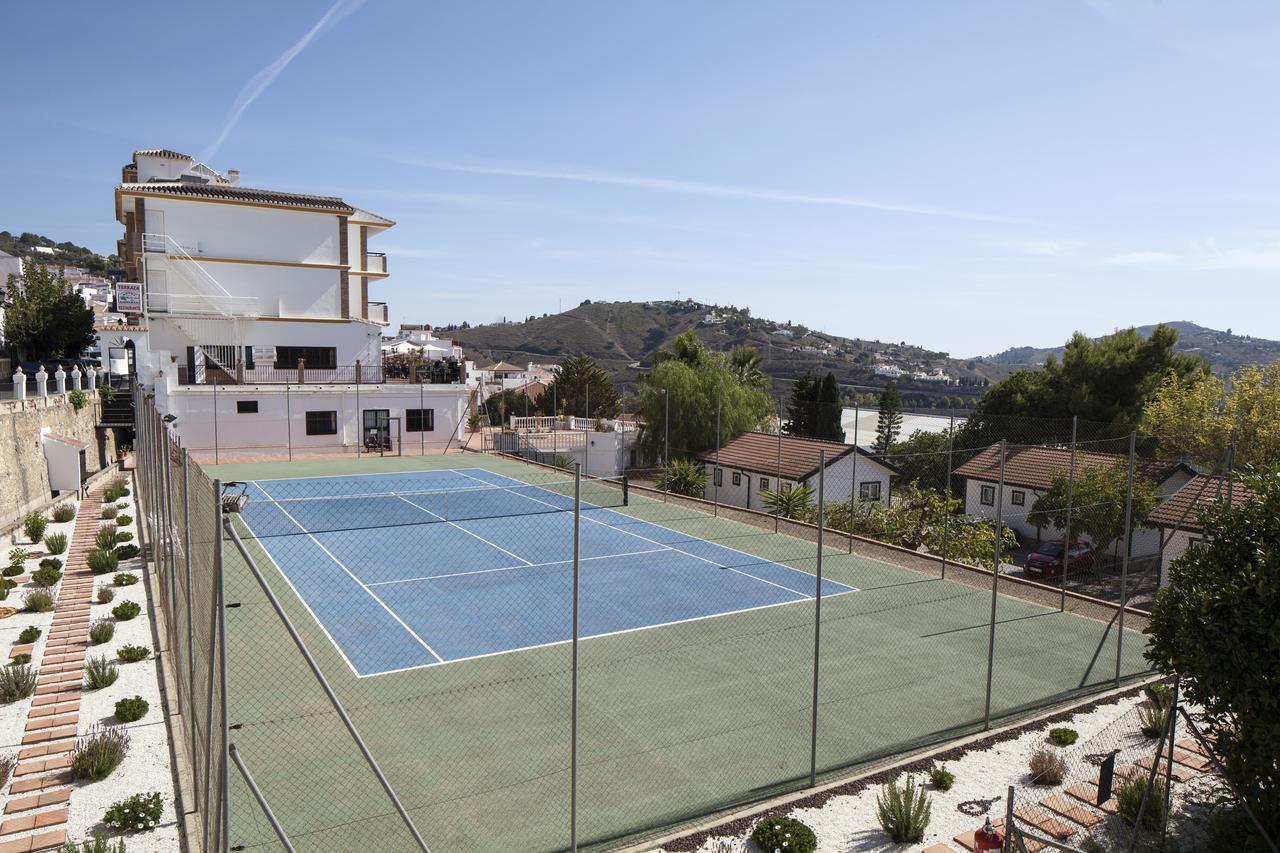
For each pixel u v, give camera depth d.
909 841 9.00
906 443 49.38
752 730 11.76
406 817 6.77
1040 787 10.30
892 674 14.04
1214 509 8.70
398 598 17.64
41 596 16.86
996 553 11.96
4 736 11.45
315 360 43.94
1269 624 7.37
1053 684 13.77
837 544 24.38
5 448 23.41
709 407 41.34
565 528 25.97
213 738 7.94
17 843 8.79
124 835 9.00
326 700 12.39
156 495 16.28
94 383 37.22
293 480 32.91
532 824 9.16
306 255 43.59
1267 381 31.53
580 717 12.07
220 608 6.48
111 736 10.99
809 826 9.30
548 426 49.19
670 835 9.02
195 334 41.12
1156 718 11.72
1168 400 32.72
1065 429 41.41
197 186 43.09
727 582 19.72
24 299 40.53
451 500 29.92
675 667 14.15
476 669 13.80
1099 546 25.33
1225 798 9.10
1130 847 8.39
